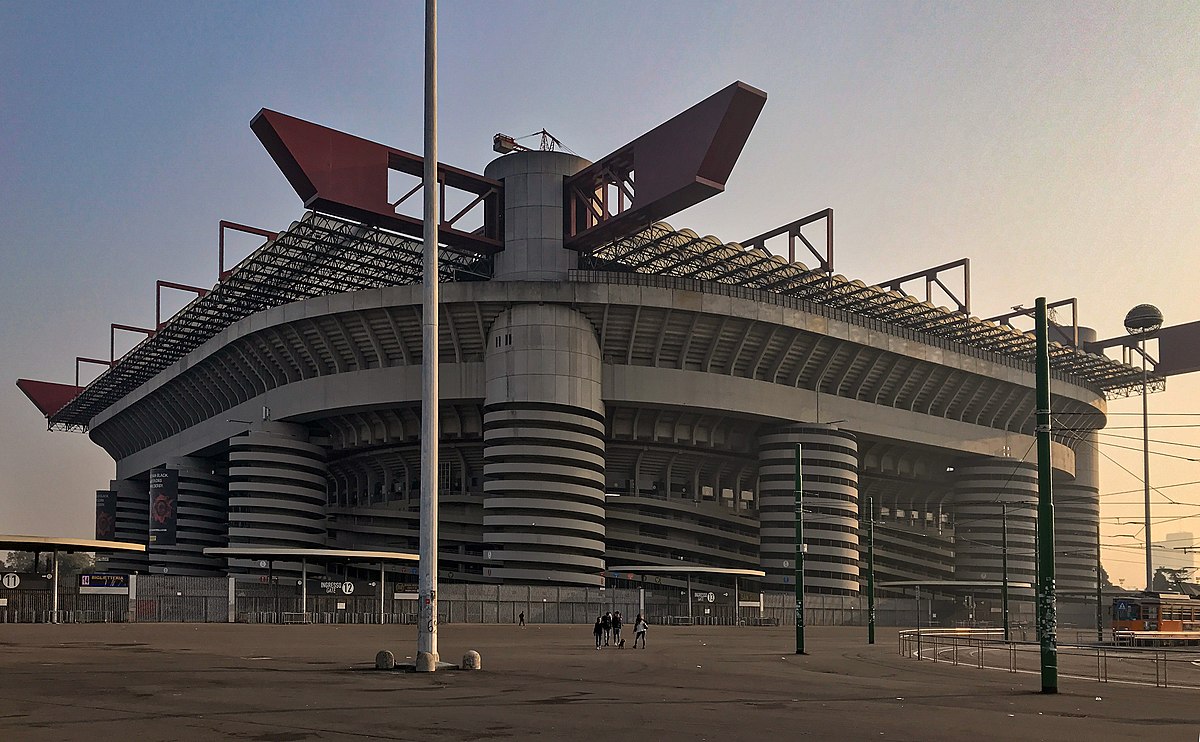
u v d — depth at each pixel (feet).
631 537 367.04
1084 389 453.17
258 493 362.74
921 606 422.41
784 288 347.77
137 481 524.11
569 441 326.65
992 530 435.94
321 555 272.92
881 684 101.24
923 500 457.27
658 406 345.92
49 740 53.36
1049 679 89.25
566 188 335.88
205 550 265.75
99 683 87.51
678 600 335.67
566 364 326.65
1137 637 209.67
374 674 99.40
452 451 362.12
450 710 68.64
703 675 110.42
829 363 370.53
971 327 384.88
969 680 109.81
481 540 350.02
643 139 293.64
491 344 330.95
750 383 358.43
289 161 276.82
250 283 336.90
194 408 430.20
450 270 345.10
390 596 283.18
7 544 231.30
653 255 326.65
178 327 380.78
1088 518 497.05
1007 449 436.35
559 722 62.95
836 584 372.99
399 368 337.93
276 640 176.04
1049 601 90.12
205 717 63.67
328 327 341.41
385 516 364.79
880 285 383.45
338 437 378.73
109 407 500.33
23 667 106.52
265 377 373.81
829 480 374.22
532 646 174.19
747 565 383.24
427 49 108.47
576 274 331.36
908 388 400.06
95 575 239.50
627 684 94.84
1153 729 63.62
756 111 269.85
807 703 78.48
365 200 285.43
